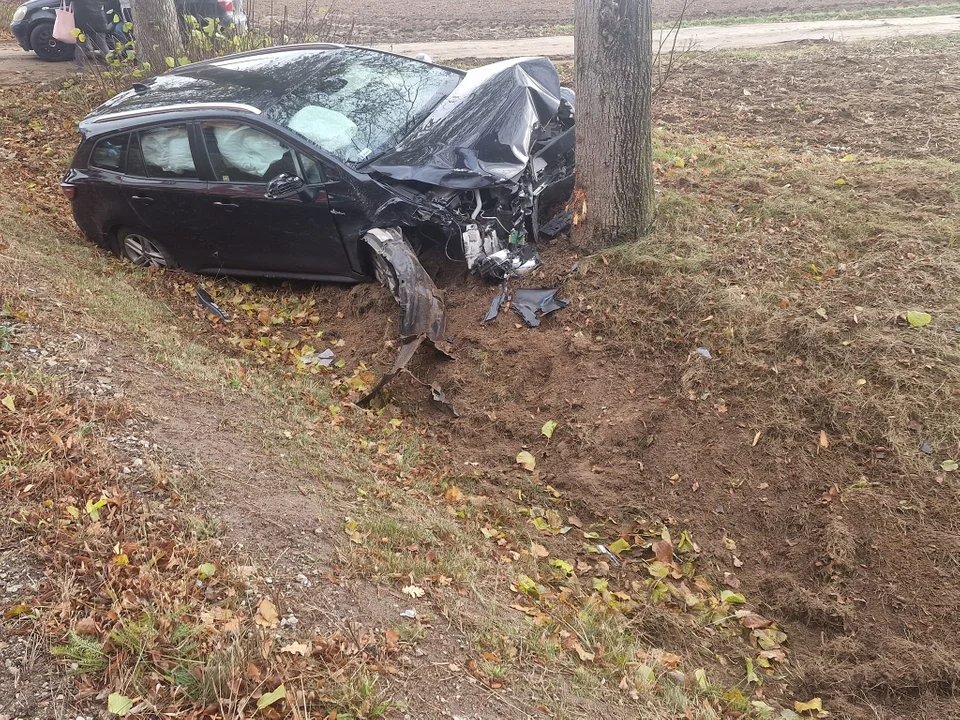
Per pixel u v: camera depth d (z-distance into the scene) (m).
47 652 3.08
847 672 4.11
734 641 4.35
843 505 4.74
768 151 8.77
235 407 5.33
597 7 5.98
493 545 4.75
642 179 6.52
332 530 4.27
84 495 3.94
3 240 6.73
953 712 3.88
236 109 6.57
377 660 3.41
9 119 10.80
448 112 6.86
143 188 7.05
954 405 4.92
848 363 5.32
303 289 7.27
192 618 3.35
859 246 6.46
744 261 6.33
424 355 6.26
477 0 19.75
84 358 5.20
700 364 5.60
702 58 13.16
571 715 3.44
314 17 17.95
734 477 5.11
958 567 4.34
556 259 6.71
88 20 12.05
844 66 12.06
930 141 8.85
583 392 5.75
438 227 6.32
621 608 4.43
